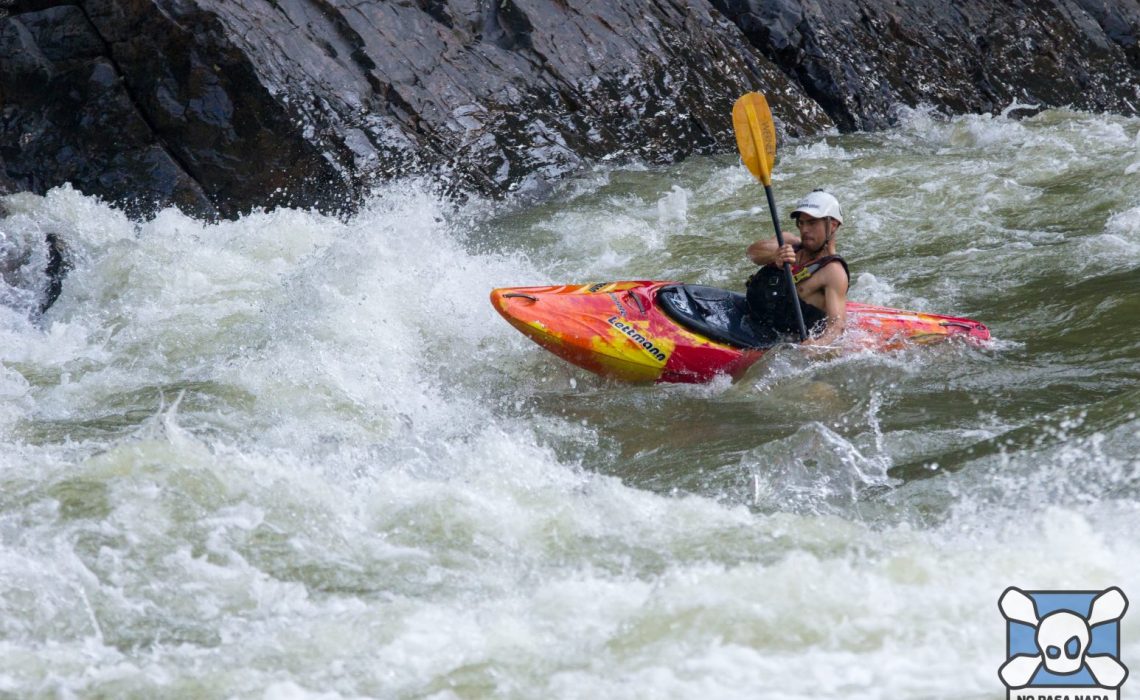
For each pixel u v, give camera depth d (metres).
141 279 31.81
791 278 25.02
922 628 13.89
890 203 39.59
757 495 19.48
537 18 46.50
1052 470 18.61
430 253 31.62
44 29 38.69
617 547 17.22
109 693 13.80
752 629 14.12
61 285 33.16
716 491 19.81
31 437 22.72
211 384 25.06
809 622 14.17
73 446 22.00
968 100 59.19
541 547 17.34
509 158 42.88
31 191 37.88
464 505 18.44
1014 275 31.36
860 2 57.97
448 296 29.58
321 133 39.38
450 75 43.19
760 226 38.28
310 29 41.16
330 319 27.56
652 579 16.16
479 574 16.64
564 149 44.41
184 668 14.38
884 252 34.66
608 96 46.69
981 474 19.05
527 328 25.11
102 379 26.25
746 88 51.09
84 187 37.84
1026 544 15.94
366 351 26.52
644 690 13.08
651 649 13.95
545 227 38.97
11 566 16.64
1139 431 19.11
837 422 22.39
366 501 18.75
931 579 15.01
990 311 28.77
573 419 23.69
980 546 16.17
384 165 40.09
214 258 33.16
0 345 28.70
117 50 38.44
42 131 38.31
